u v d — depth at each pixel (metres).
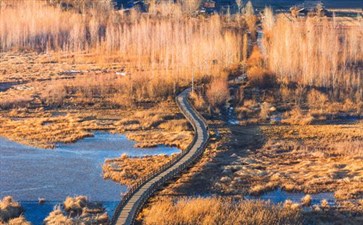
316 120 134.38
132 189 86.56
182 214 81.12
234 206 84.69
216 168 100.75
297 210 83.75
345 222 81.06
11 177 98.62
